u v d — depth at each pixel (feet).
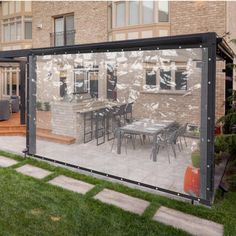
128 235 11.50
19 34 52.75
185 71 19.36
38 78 27.12
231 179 16.60
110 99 24.64
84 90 27.04
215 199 14.93
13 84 52.95
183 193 15.25
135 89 22.52
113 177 17.56
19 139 28.12
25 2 51.37
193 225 12.48
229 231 11.94
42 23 48.03
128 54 18.81
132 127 22.85
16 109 39.78
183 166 19.80
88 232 11.65
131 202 14.58
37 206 13.83
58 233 11.52
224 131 19.08
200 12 31.30
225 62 23.30
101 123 25.99
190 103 19.38
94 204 14.21
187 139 20.25
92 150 24.29
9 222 12.24
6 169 19.13
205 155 14.16
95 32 41.19
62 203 14.23
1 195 14.96
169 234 11.66
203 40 13.74
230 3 31.22
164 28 33.91
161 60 19.52
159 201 14.67
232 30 32.76
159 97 21.38
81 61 23.49
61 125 28.07
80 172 18.88
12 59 30.83
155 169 19.35
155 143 21.33
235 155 18.98
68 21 45.75
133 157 22.04
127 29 36.55
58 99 28.40
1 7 55.77
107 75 24.47
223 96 24.64
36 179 17.46
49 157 22.09
